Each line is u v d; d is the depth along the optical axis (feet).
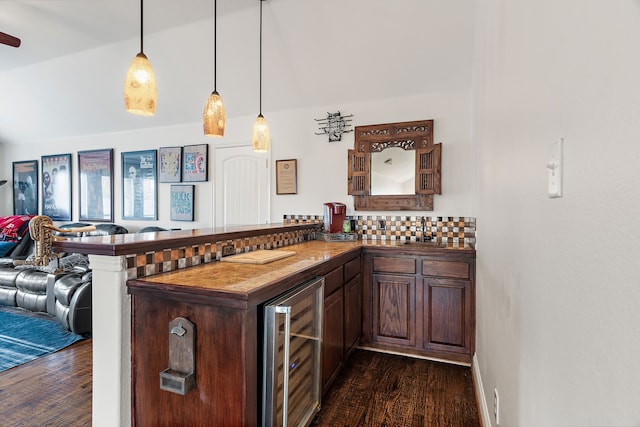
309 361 5.86
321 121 11.71
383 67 9.90
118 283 4.48
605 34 1.66
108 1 8.70
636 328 1.37
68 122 15.51
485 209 6.36
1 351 8.74
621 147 1.50
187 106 13.01
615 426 1.54
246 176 12.98
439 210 10.26
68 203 16.71
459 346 8.36
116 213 15.56
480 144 7.31
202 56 10.76
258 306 4.40
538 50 2.83
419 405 6.57
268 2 8.71
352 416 6.22
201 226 13.82
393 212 10.78
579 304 1.96
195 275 4.88
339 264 7.19
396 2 8.16
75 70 12.41
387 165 10.75
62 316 9.75
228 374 4.03
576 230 2.01
